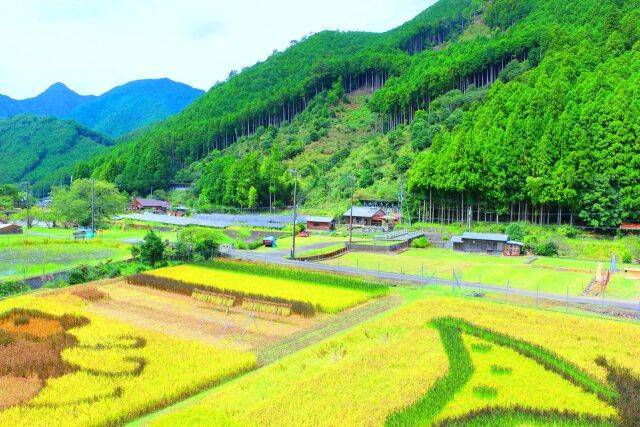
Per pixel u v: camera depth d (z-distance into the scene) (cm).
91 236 9644
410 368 2986
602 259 7806
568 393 2681
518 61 17588
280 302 4553
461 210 11162
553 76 12281
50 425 2214
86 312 4200
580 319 4100
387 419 2323
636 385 2767
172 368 2928
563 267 6875
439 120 15650
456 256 8044
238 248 8462
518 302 4809
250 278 5691
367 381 2783
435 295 5112
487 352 3316
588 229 9456
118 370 2880
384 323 3972
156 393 2583
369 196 13775
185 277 5656
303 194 15800
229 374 2956
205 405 2464
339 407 2445
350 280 5550
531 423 2334
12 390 2564
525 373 2952
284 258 7338
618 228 8875
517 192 10225
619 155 8919
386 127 18950
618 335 3666
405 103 17825
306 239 9819
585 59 12719
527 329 3791
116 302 4722
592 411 2477
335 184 15550
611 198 8925
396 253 8300
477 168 10456
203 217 14038
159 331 3844
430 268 6750
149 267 6469
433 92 17825
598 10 16988
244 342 3644
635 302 4803
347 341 3572
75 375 2781
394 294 5225
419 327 3859
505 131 10550
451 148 11131
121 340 3431
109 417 2333
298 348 3525
